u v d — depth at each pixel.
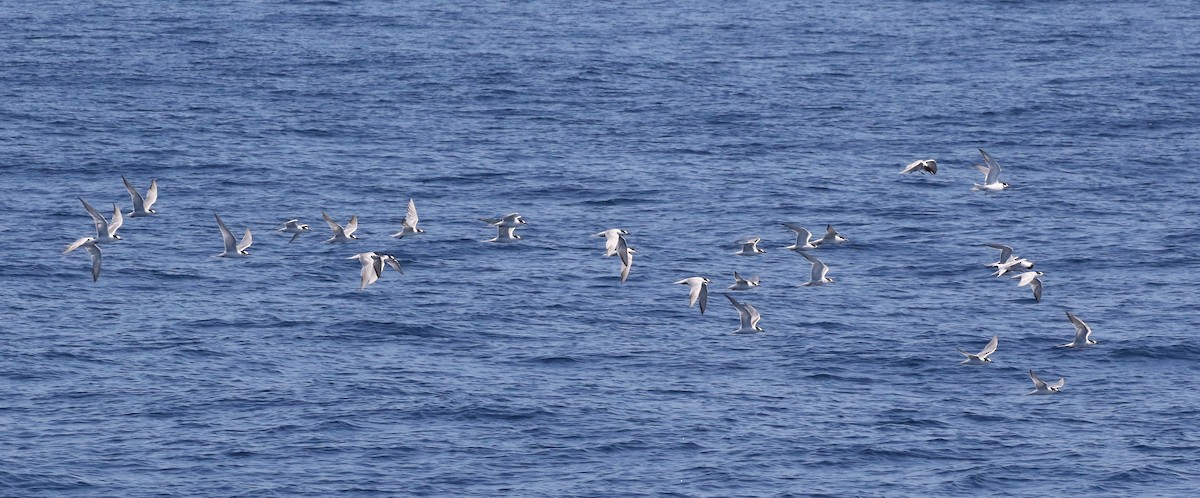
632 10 168.00
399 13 160.62
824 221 85.19
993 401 59.12
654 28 155.50
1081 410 58.34
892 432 55.69
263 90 119.50
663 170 96.62
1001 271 58.38
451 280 73.31
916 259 78.25
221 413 56.16
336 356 62.66
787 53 141.75
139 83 120.81
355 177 93.38
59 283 71.50
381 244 79.19
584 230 82.75
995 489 51.00
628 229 83.06
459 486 50.41
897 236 82.38
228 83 121.88
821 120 112.56
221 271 74.06
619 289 72.38
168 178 92.31
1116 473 52.31
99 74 123.69
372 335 65.38
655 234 82.12
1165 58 139.62
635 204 88.38
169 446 53.03
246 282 72.50
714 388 59.78
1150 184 94.88
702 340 65.50
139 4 162.12
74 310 67.69
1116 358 63.84
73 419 55.25
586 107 115.88
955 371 62.12
